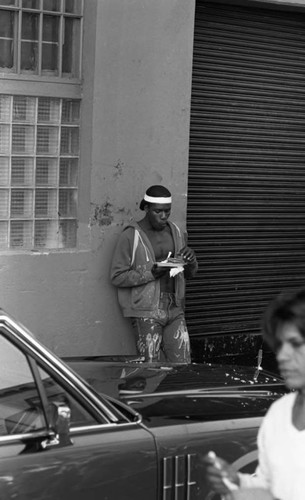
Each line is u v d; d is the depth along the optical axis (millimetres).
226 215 9664
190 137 9320
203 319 9602
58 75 8258
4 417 4141
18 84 8047
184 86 8812
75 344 8344
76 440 4070
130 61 8461
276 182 10039
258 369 5598
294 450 2902
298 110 10148
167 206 7848
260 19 9742
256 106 9789
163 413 4496
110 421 4246
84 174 8375
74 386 4168
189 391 4887
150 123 8633
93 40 8258
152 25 8555
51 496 3980
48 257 8141
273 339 2904
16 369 4102
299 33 10062
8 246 8188
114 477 4117
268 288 10102
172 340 8008
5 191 8141
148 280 7828
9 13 8031
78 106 8391
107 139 8398
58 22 8234
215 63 9453
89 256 8352
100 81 8312
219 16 9438
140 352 7961
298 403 2965
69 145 8422
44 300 8164
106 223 8430
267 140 9914
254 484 3004
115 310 8500
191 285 9469
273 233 10070
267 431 3000
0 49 8031
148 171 8656
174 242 7992
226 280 9750
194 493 4305
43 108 8250
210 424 4402
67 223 8445
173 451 4250
